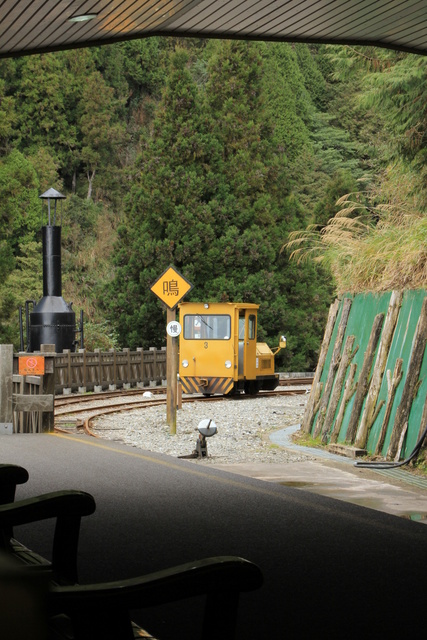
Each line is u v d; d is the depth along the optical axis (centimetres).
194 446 1894
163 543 829
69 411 2714
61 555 368
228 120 5550
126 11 1300
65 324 4056
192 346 3609
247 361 3656
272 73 8106
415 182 2320
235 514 982
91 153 8331
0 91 7762
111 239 7638
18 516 344
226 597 251
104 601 236
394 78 2347
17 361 1869
